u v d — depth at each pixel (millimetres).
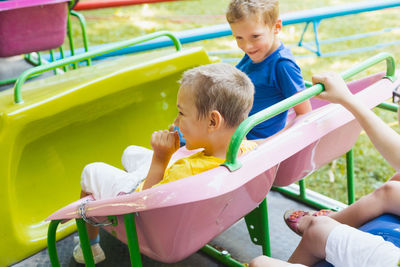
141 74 2473
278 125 2230
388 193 1682
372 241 1458
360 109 1572
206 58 2707
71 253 2352
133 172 1988
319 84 1602
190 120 1532
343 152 2062
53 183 2455
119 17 8531
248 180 1338
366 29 7246
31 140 2273
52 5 3174
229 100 1484
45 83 2430
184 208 1347
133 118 2699
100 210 1413
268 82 2162
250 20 2025
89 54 2234
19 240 2258
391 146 1529
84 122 2477
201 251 2355
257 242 2109
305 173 1922
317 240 1576
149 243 1523
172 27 7719
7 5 2879
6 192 2139
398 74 1999
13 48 3213
